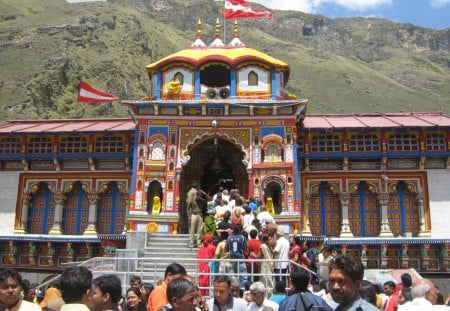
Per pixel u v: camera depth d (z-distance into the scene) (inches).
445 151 1003.9
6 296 263.4
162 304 359.9
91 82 3331.7
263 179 947.3
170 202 936.9
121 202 1077.1
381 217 1011.3
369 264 984.3
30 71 2955.2
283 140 959.6
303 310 285.4
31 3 4643.2
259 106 958.4
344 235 1004.6
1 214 1072.8
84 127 1100.5
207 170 1109.1
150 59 4404.5
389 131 1016.9
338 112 4756.4
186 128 973.2
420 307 316.8
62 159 1080.8
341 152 1027.9
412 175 1019.9
